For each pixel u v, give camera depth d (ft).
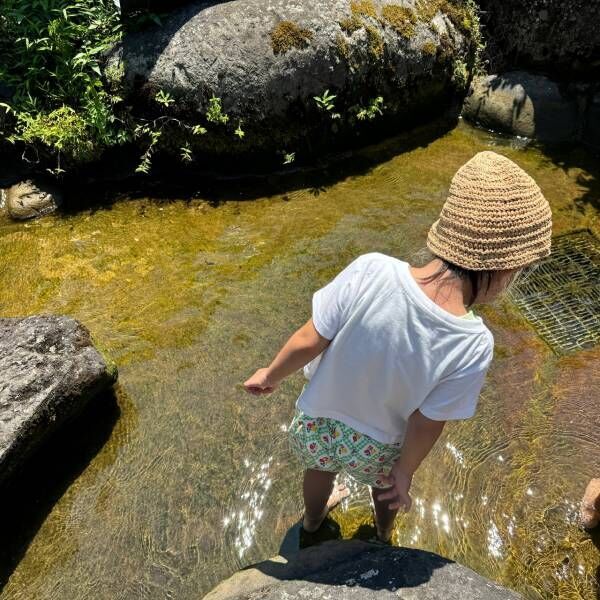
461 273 4.46
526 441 9.07
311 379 5.59
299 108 13.19
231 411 9.43
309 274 11.55
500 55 15.44
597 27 13.99
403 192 13.38
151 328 10.59
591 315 10.84
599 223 12.52
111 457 8.89
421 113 15.01
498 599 5.60
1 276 11.52
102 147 13.20
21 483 8.52
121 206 13.05
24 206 12.73
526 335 10.56
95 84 12.78
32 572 7.75
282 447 8.99
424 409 4.95
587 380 9.83
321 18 12.94
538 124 14.71
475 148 14.61
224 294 11.18
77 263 11.77
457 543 8.05
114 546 7.98
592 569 7.76
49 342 8.84
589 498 8.04
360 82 13.50
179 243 12.21
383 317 4.63
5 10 13.64
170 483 8.61
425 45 13.99
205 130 12.87
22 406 8.05
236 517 8.29
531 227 4.27
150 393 9.65
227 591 6.41
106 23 13.57
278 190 13.48
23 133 12.60
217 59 12.63
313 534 8.14
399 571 5.83
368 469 6.06
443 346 4.56
